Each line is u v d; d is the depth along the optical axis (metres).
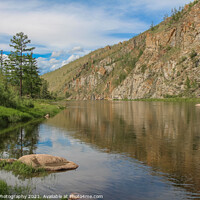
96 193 7.64
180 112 45.72
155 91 180.75
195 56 165.38
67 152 13.68
